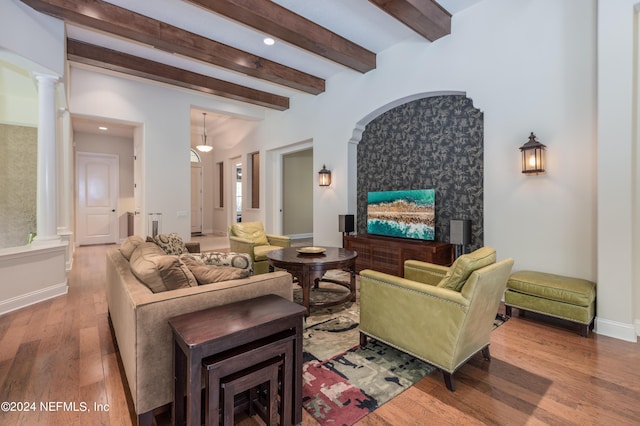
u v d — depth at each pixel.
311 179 9.52
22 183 5.13
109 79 5.50
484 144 3.66
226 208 9.59
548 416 1.70
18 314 3.08
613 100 2.62
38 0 3.06
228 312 1.59
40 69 3.40
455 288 2.00
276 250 3.85
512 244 3.44
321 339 2.63
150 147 5.92
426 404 1.80
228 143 9.30
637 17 2.56
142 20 3.70
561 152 3.09
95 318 3.01
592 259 2.92
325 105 5.80
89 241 7.76
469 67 3.76
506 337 2.65
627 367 2.18
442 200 4.24
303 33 3.78
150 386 1.54
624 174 2.58
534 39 3.25
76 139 7.56
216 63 4.53
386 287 2.27
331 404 1.79
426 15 3.53
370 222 5.08
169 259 1.78
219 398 1.39
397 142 4.79
